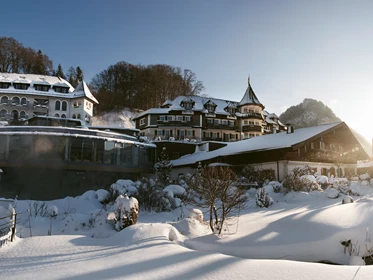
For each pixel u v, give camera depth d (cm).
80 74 10350
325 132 3162
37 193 2448
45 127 2595
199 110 5794
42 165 2461
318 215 1108
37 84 6125
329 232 950
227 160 3462
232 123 6238
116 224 1090
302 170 2759
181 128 5716
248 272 561
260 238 934
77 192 2588
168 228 931
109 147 2800
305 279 525
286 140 3103
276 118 7750
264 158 3178
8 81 5994
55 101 6159
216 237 950
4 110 5856
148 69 9469
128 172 2922
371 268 585
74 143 2609
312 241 894
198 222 1120
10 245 800
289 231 995
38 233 1073
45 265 621
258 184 2678
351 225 991
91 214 1307
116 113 8212
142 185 1770
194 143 4600
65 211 1454
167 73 9512
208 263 618
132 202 1094
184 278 532
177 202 1702
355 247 888
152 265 607
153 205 1636
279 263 620
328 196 2030
